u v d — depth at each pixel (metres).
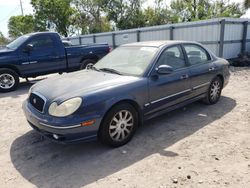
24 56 8.59
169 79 4.59
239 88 7.73
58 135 3.54
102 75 4.36
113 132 3.91
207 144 4.04
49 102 3.67
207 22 12.94
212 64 5.72
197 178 3.16
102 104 3.65
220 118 5.14
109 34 20.08
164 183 3.09
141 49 4.83
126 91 3.92
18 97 7.76
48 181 3.26
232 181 3.08
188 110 5.67
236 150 3.82
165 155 3.74
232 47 13.51
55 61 9.26
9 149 4.18
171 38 14.98
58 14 37.31
